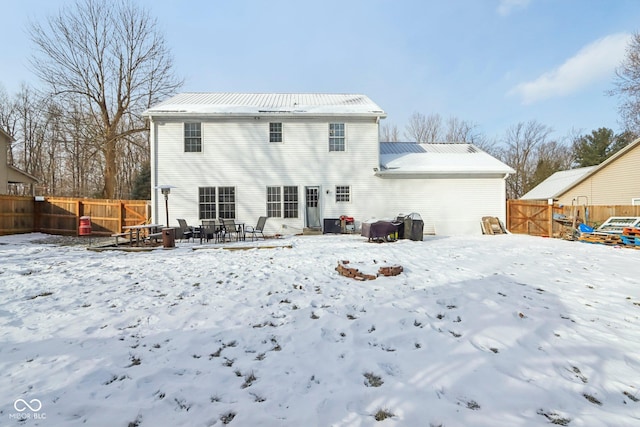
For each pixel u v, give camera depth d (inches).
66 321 148.3
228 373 105.9
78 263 284.2
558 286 202.8
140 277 230.4
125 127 1008.9
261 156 577.0
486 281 208.7
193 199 566.3
